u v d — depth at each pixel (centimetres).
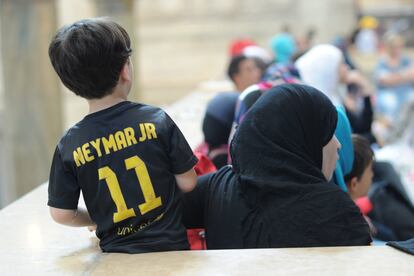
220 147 632
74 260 336
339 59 779
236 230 359
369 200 642
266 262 314
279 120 353
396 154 853
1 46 1488
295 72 789
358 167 480
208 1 3703
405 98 1733
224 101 625
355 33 2805
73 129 333
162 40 3688
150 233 331
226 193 372
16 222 413
